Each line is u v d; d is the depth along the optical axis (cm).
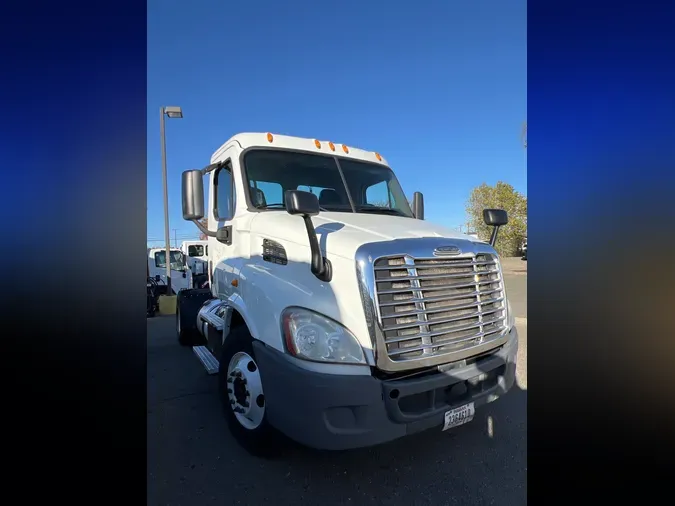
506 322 328
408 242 289
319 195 425
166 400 440
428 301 284
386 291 269
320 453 327
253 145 413
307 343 264
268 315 295
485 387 308
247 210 385
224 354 348
